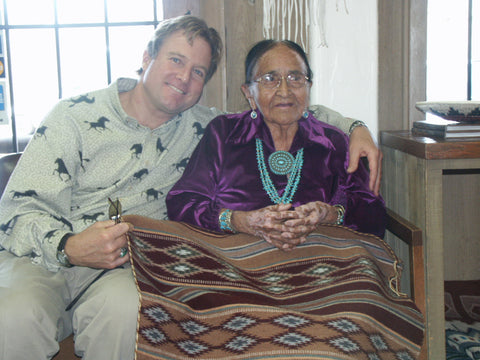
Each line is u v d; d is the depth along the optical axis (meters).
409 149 1.62
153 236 1.30
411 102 2.07
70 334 1.44
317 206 1.42
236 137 1.59
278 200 1.53
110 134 1.50
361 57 1.94
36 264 1.38
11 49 2.09
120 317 1.18
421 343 1.23
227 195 1.56
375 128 1.99
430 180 1.52
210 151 1.58
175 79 1.46
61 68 2.12
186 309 1.17
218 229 1.48
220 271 1.30
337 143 1.59
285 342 1.11
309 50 1.96
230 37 1.99
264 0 1.93
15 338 1.18
